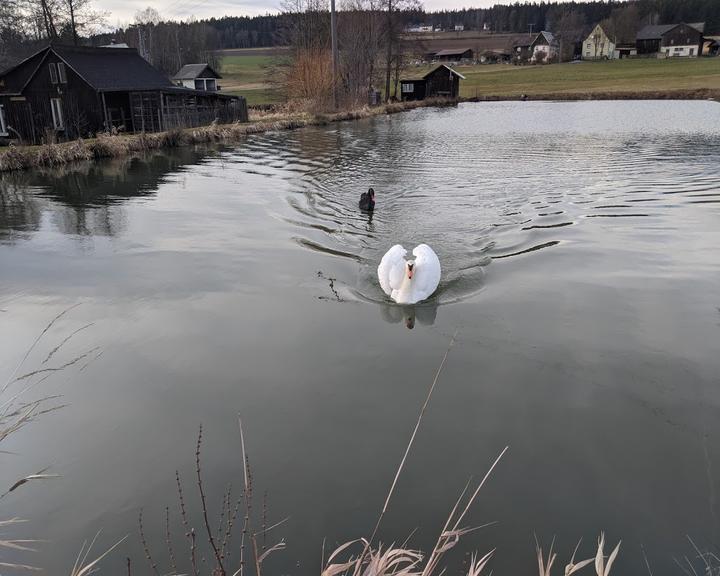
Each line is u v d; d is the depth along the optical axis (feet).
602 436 17.69
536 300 27.61
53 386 20.65
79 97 98.68
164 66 284.41
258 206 47.67
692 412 18.86
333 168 66.23
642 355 22.41
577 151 76.69
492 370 21.49
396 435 17.78
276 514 14.65
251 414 18.88
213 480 15.94
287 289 29.37
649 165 63.77
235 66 328.29
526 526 14.26
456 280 30.22
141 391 20.29
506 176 59.52
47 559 13.43
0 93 102.06
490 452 16.98
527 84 246.47
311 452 16.99
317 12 172.04
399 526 14.26
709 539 13.78
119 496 15.42
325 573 9.89
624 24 392.88
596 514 14.64
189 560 13.29
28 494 15.53
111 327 25.26
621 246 35.12
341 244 36.78
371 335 24.35
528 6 555.69
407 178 59.31
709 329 24.39
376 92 180.34
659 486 15.56
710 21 412.36
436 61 368.68
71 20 151.12
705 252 33.73
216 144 90.27
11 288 29.99
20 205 50.24
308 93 143.13
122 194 54.24
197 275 31.48
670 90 182.70
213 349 23.21
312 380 20.86
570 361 22.07
